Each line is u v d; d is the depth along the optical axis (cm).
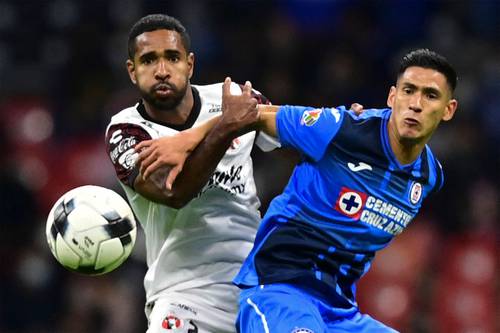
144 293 4369
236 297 2302
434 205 4800
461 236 4725
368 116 2072
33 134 5181
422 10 5809
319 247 2047
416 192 2098
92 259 2150
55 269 4572
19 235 4650
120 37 5553
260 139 2317
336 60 5441
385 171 2050
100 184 4941
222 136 2033
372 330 2078
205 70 5331
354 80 5362
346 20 5669
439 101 2033
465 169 4878
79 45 5441
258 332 2005
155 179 2052
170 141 2041
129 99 5191
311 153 2047
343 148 2038
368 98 5309
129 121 2228
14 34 5609
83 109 5212
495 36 5775
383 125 2058
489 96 5406
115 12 5653
